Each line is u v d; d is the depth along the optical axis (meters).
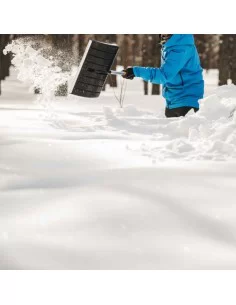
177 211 2.18
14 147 3.58
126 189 2.45
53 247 1.80
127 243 1.86
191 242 1.89
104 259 1.75
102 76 5.32
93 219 2.05
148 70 5.71
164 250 1.82
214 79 30.66
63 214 2.10
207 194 2.43
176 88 6.04
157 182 2.60
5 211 2.16
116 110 6.51
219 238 1.96
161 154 3.46
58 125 4.95
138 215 2.11
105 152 3.49
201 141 3.88
